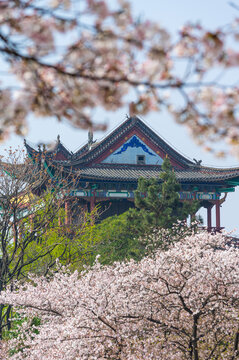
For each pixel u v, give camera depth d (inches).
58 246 1925.4
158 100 254.4
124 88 248.4
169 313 959.6
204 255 1004.6
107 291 927.0
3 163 1732.3
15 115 247.3
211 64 232.1
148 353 909.2
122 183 3262.8
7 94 244.2
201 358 962.7
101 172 3230.8
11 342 1249.4
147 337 968.3
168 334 960.9
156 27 227.9
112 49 235.1
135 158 3371.1
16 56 244.5
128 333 909.8
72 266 1817.2
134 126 3368.6
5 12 232.5
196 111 253.1
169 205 2137.1
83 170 3196.4
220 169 3385.8
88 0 224.1
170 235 1953.7
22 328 1216.8
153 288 948.0
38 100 249.8
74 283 1011.9
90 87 249.4
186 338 974.4
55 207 1972.2
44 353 976.3
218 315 965.2
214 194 3452.3
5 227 1603.1
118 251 2031.3
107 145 3324.3
